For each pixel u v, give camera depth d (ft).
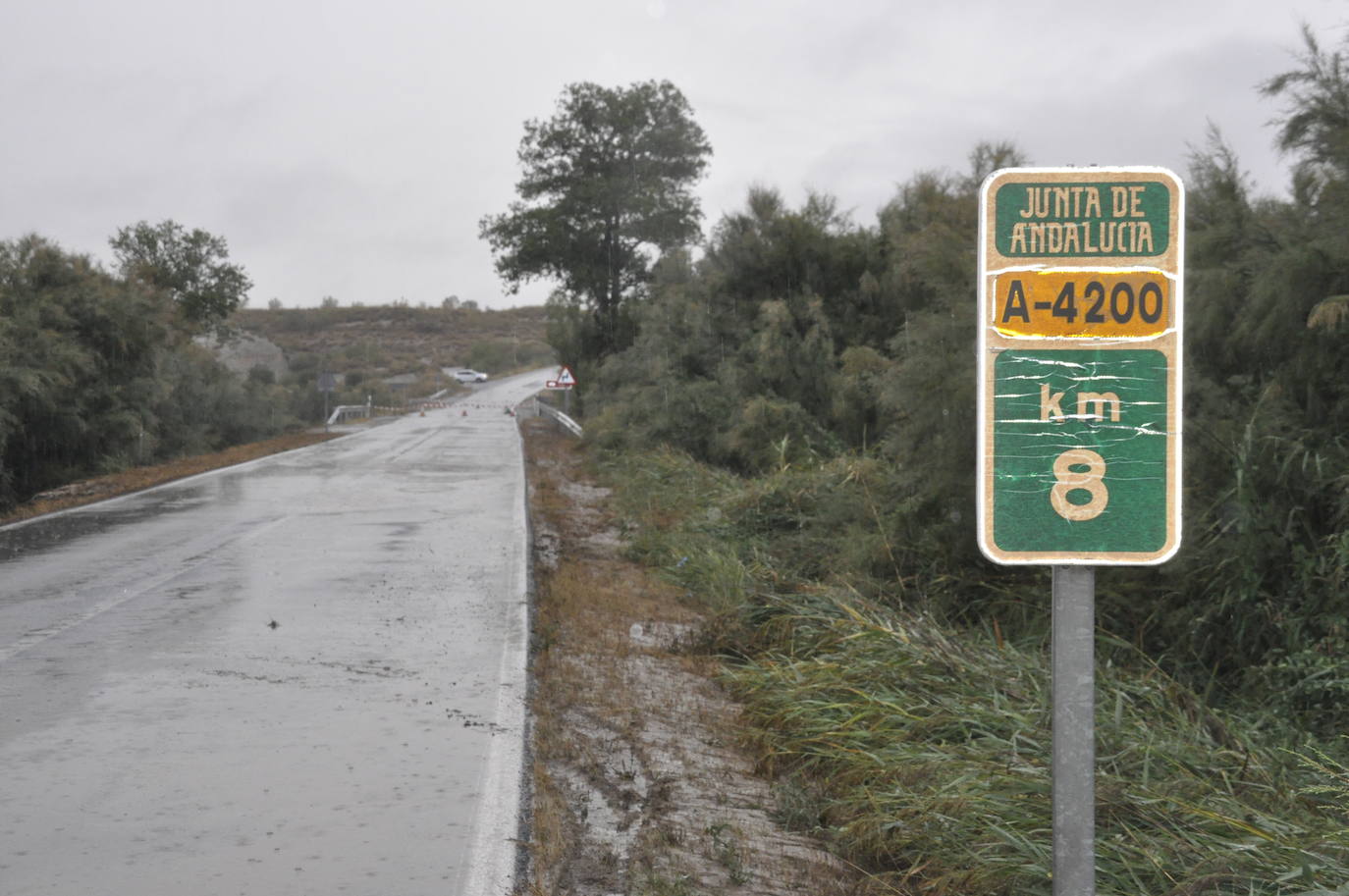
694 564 41.16
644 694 25.13
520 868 15.07
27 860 15.30
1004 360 8.26
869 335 71.67
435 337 567.59
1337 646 23.12
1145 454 8.21
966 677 23.29
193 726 21.83
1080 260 8.21
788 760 21.12
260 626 31.48
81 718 22.38
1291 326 27.76
